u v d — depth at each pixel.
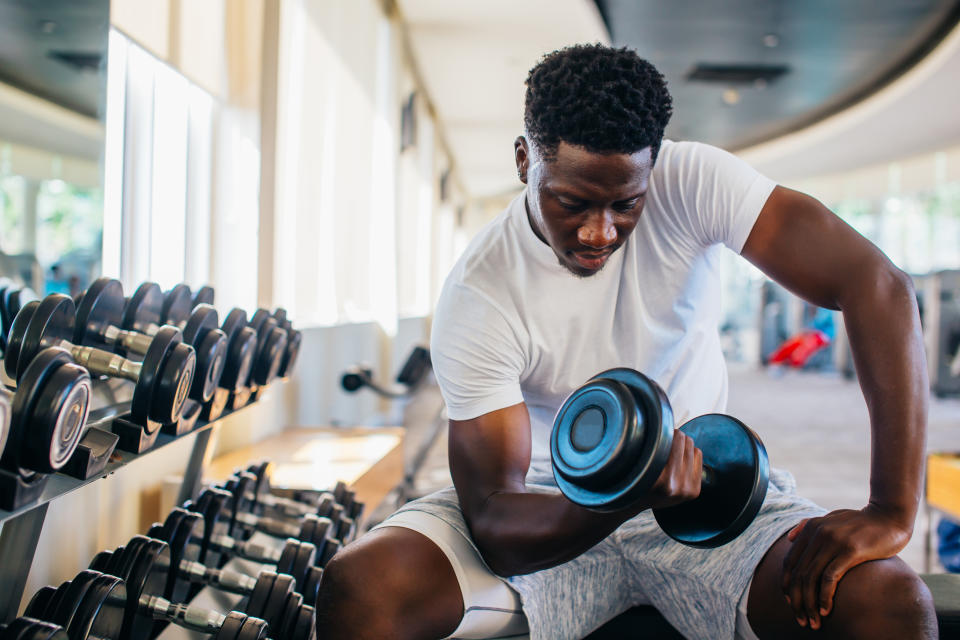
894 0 5.14
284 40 2.56
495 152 9.55
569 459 0.73
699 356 1.13
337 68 3.34
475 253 1.06
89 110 1.58
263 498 1.68
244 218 2.33
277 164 2.40
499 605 0.96
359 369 2.91
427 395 6.62
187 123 2.16
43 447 0.75
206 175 2.28
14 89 1.45
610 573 1.09
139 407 1.00
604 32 5.36
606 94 0.78
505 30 5.22
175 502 1.72
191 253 2.26
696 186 1.03
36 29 1.48
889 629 0.77
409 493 3.04
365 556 0.90
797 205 0.98
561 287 1.03
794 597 0.83
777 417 5.65
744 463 0.81
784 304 10.49
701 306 1.11
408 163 5.75
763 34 5.80
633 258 1.06
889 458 0.85
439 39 5.41
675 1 5.15
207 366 1.17
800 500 1.00
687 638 1.05
